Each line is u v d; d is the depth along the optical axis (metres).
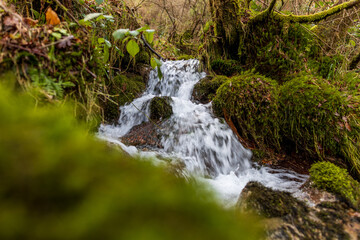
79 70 1.29
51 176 0.27
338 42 3.49
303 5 4.86
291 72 3.29
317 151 2.38
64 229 0.23
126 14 3.93
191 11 7.91
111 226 0.24
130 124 3.54
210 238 0.27
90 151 0.32
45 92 1.00
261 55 3.66
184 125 3.10
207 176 2.49
